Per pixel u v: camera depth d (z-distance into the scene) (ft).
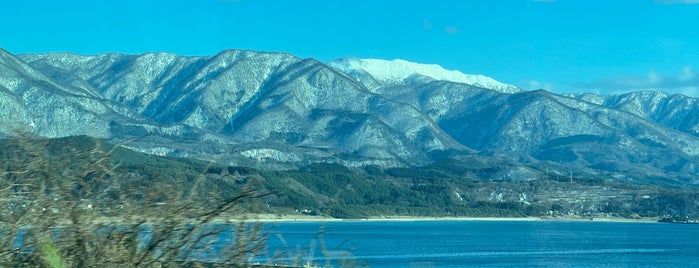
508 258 418.92
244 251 30.22
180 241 29.68
